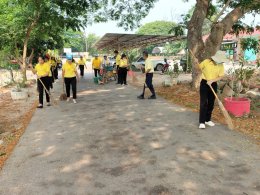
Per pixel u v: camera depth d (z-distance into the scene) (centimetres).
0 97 1277
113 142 604
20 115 913
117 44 3120
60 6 1318
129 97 1163
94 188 416
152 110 891
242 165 475
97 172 466
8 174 471
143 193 397
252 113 799
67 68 1066
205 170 460
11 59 2036
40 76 990
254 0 1045
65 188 419
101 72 1798
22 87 1574
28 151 571
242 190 398
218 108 868
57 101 1113
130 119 788
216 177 436
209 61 657
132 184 423
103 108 947
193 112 848
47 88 1017
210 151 537
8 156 555
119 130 687
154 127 702
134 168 475
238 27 1330
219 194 389
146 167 478
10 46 1750
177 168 470
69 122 780
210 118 708
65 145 597
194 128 684
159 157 517
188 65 2262
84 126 734
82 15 1480
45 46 2069
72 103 1061
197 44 1199
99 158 522
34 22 1512
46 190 416
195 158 507
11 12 1557
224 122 727
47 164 505
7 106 1067
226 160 496
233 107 766
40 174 467
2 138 672
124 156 527
